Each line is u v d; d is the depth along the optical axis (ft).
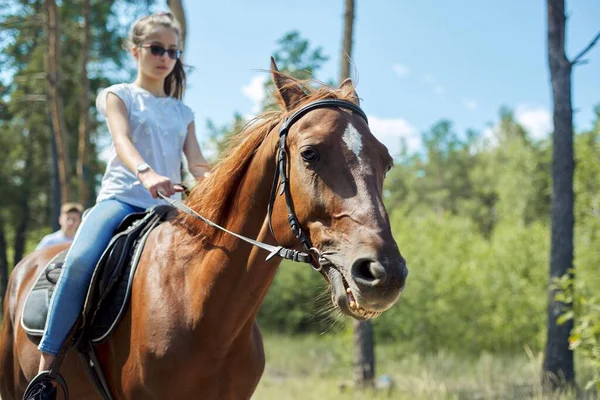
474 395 23.89
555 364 21.85
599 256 34.19
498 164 161.07
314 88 8.62
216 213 8.78
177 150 10.91
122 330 9.07
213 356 8.52
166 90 11.68
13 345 11.25
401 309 39.45
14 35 51.65
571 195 22.47
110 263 9.34
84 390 9.93
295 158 7.62
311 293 49.32
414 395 25.30
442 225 52.19
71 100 67.67
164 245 9.22
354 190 7.13
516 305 38.81
